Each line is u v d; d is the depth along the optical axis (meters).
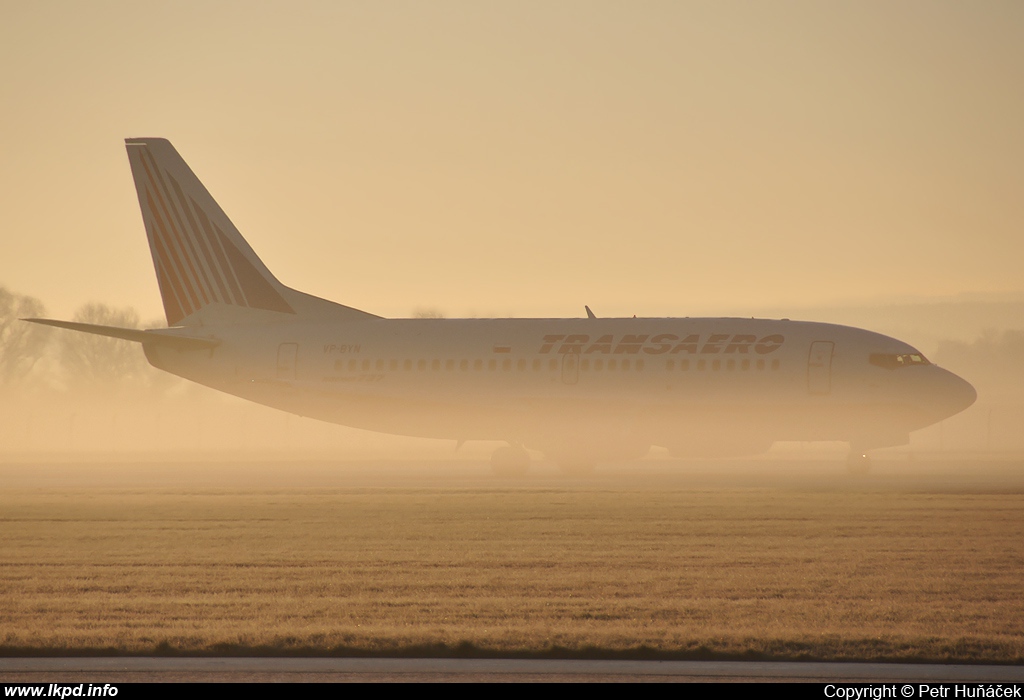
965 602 71.19
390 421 190.25
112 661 56.44
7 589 75.81
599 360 178.12
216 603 71.25
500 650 58.53
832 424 169.50
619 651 58.03
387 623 65.62
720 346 173.88
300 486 152.62
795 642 59.88
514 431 181.50
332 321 198.12
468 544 95.06
